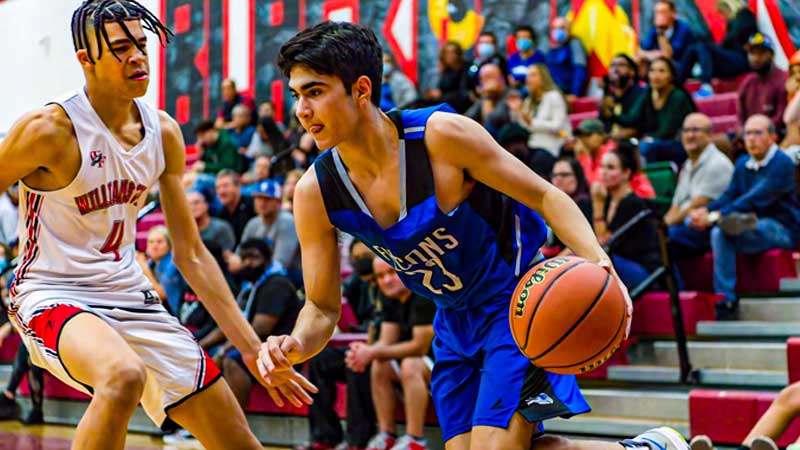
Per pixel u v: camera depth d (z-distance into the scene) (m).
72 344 2.64
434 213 2.40
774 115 6.82
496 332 2.54
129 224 3.03
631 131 7.07
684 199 6.33
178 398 2.93
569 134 7.37
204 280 3.13
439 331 2.72
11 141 2.74
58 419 7.50
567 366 2.26
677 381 5.45
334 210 2.47
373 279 5.78
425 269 2.51
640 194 6.44
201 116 11.53
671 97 6.95
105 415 2.49
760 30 8.09
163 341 2.93
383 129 2.38
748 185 5.92
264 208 7.02
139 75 2.80
